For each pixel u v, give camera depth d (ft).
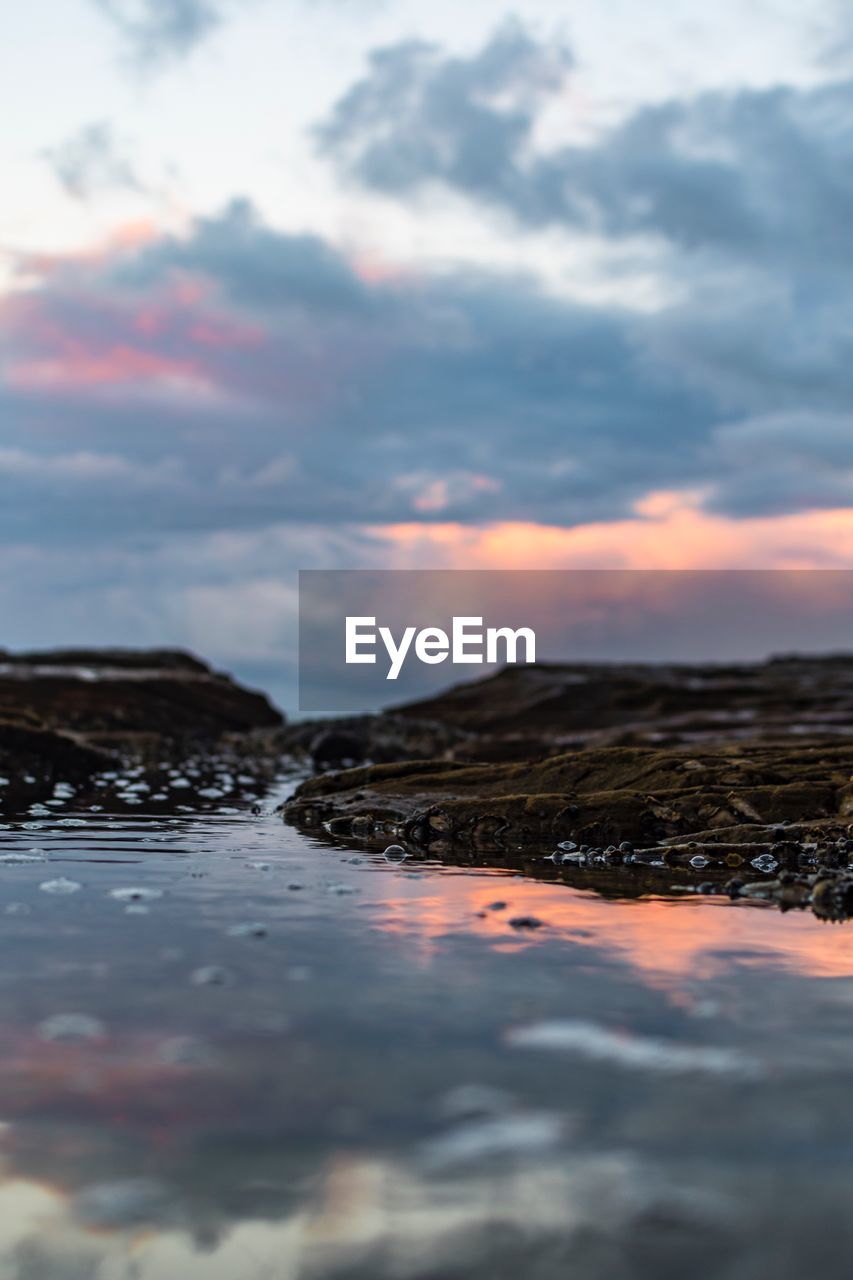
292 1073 9.87
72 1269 6.79
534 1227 7.22
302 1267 6.81
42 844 26.32
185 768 62.03
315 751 76.89
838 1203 7.53
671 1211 7.43
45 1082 9.61
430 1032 11.09
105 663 113.39
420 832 29.81
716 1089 9.53
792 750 39.63
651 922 17.19
